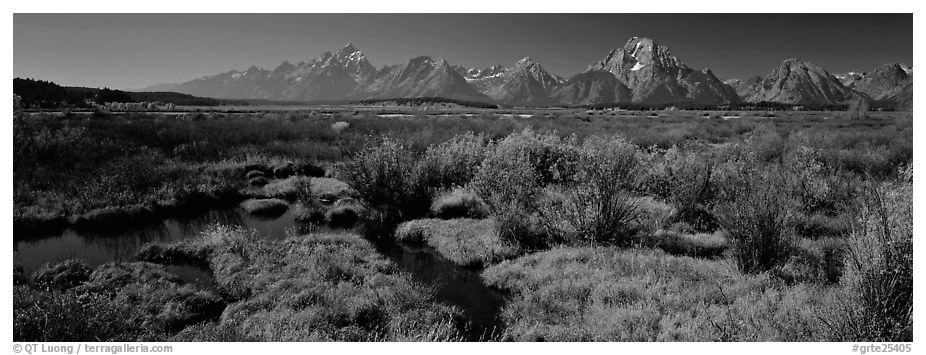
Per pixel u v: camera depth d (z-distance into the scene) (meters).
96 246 9.80
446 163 14.06
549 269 7.82
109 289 7.37
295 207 13.09
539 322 6.25
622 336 5.61
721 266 7.52
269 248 9.05
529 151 13.70
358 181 12.12
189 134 22.97
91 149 17.36
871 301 5.02
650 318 5.93
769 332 5.27
